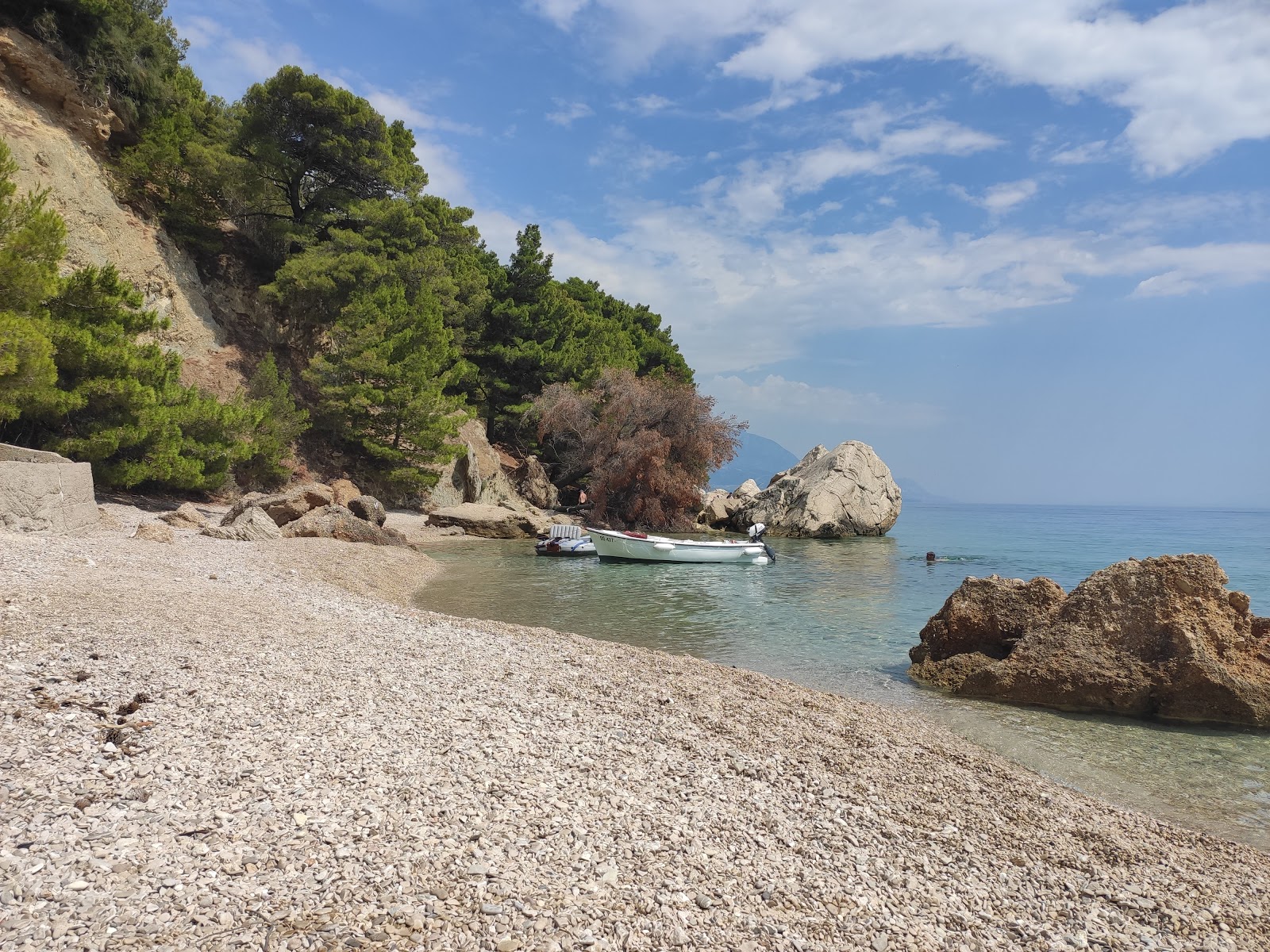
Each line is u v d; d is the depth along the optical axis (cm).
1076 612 1219
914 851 559
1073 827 652
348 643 1014
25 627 820
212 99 4850
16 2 3431
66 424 2447
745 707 925
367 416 3956
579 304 6366
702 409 5141
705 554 2984
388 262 4284
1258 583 2641
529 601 1955
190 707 662
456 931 394
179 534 2141
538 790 582
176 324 3750
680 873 481
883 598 2142
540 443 5372
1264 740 1001
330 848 462
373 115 4384
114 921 370
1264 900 545
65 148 3431
